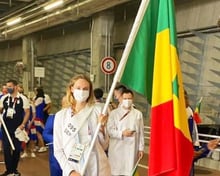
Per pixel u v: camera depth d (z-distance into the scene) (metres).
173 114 2.52
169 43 2.58
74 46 15.98
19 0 14.88
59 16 12.31
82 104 3.02
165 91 2.56
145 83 2.67
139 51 2.68
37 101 10.36
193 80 9.98
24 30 15.65
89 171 2.92
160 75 2.59
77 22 15.21
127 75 2.68
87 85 3.00
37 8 12.61
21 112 6.99
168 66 2.56
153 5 2.70
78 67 15.88
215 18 9.34
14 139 6.93
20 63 18.39
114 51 13.38
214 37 9.50
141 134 4.93
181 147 2.51
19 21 14.42
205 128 8.08
